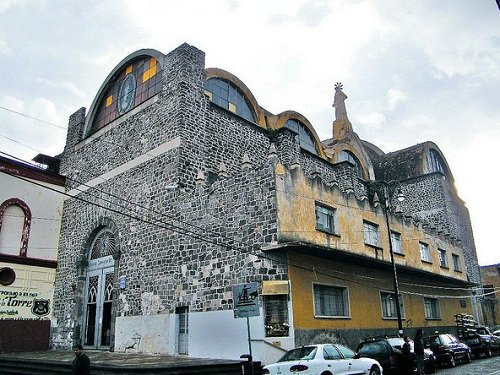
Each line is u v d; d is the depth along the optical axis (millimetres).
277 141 26781
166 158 22625
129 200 24172
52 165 32000
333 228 19984
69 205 28562
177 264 20500
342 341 18344
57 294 26875
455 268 30766
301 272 17453
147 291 21469
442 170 41500
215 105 24500
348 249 20125
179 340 19375
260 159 25984
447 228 35312
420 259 26047
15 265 25562
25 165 27188
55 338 25828
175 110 23016
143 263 22203
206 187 20328
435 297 27734
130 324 21719
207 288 18906
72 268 26484
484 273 47875
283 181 17969
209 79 26094
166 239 21406
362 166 35750
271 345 16188
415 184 38062
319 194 19594
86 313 25188
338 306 19266
